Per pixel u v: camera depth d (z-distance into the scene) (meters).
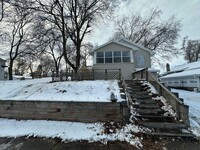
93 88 7.52
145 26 25.22
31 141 4.13
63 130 4.80
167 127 4.71
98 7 15.30
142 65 16.25
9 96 7.04
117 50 12.95
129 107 5.44
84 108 5.50
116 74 12.21
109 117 5.30
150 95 7.03
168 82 22.39
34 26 15.20
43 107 5.79
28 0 12.65
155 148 3.62
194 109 6.94
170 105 6.02
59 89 7.61
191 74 15.65
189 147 3.67
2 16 16.05
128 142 3.95
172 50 24.09
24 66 41.00
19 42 19.81
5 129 4.96
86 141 4.08
